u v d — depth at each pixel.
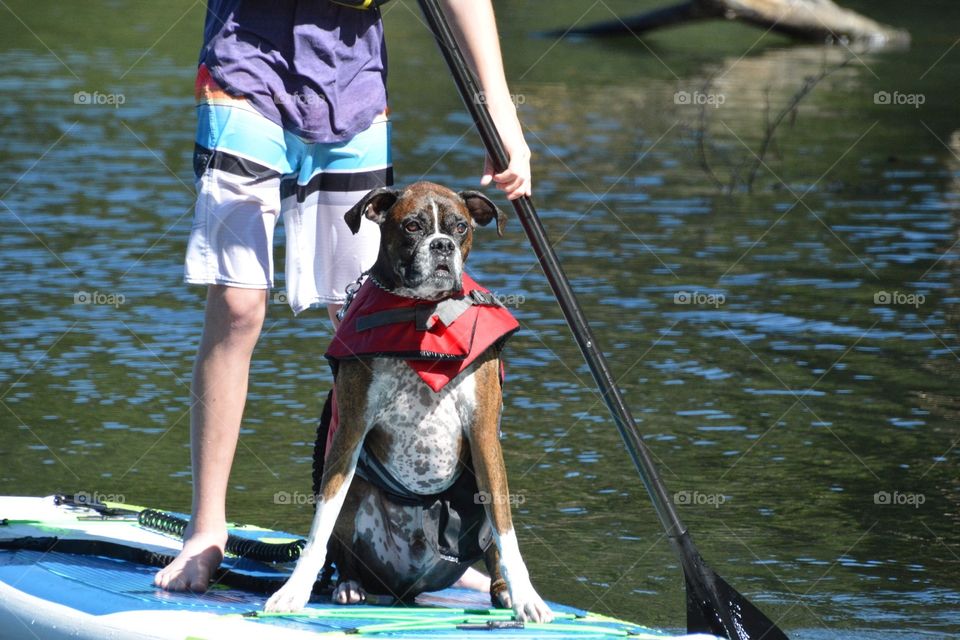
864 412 10.25
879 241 16.69
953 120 27.77
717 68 36.38
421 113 27.12
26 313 12.63
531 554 7.45
